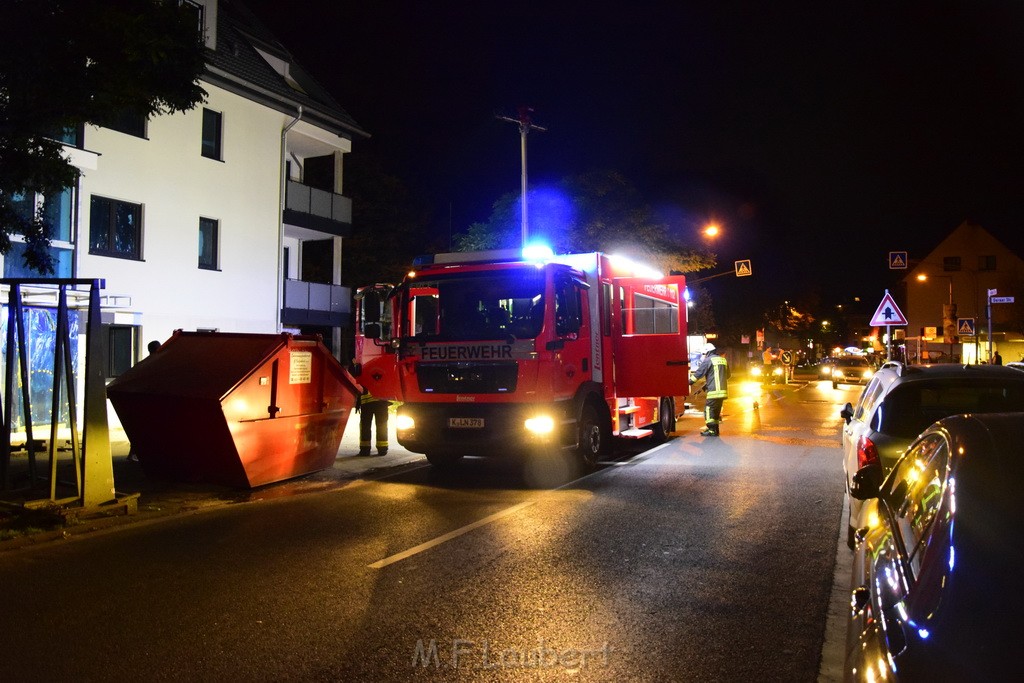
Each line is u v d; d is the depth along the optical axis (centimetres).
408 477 1118
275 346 1020
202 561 661
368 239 3891
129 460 1197
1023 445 273
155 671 432
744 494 954
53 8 809
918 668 201
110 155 1786
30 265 947
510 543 714
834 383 4050
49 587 588
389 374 1179
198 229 2023
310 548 702
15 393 1471
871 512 392
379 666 437
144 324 1869
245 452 983
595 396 1169
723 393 1625
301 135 2439
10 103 834
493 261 1117
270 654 455
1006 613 208
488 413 1047
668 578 604
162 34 845
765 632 489
